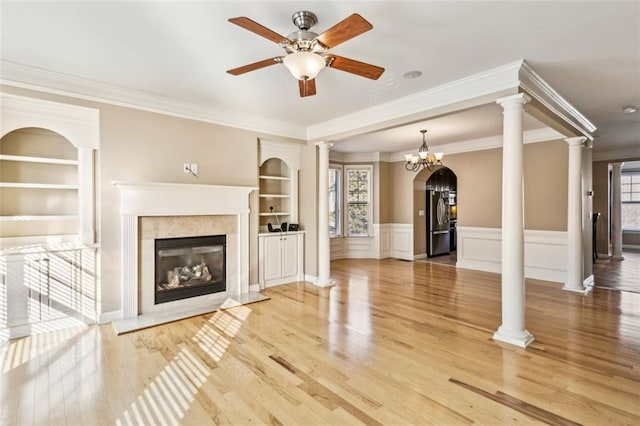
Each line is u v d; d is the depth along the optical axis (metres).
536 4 2.07
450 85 3.37
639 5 2.06
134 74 3.17
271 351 2.79
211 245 4.24
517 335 2.94
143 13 2.17
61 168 3.47
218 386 2.25
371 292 4.70
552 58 2.84
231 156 4.45
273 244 5.00
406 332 3.21
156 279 3.82
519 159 2.96
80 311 3.36
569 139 4.86
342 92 3.64
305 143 5.30
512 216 2.99
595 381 2.31
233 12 2.17
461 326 3.38
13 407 2.01
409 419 1.90
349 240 7.79
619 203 7.93
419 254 7.71
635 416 1.92
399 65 2.97
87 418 1.91
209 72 3.12
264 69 3.04
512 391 2.19
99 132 3.43
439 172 8.30
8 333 3.01
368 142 6.46
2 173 3.17
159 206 3.76
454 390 2.20
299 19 2.19
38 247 3.15
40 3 2.05
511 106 2.98
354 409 2.00
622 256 8.14
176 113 3.94
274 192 5.40
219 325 3.40
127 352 2.76
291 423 1.87
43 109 3.19
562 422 1.87
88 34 2.44
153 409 2.00
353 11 2.17
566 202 5.24
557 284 5.18
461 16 2.22
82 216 3.37
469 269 6.45
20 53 2.75
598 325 3.39
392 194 7.89
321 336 3.11
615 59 2.85
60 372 2.43
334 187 7.65
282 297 4.43
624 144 6.79
